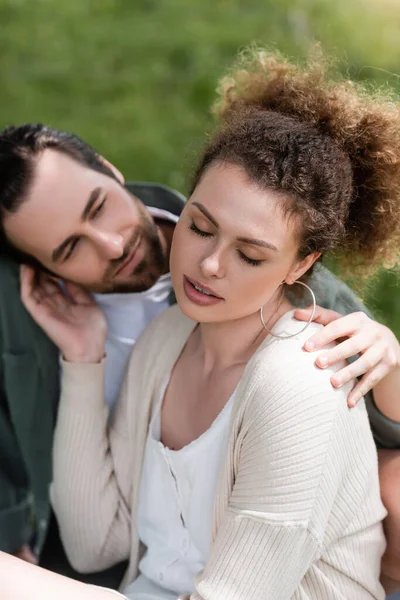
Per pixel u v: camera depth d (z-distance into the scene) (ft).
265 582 4.93
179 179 13.46
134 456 6.13
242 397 5.23
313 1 17.33
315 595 5.31
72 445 6.30
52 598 5.01
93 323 6.59
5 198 6.34
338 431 5.03
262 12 17.11
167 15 17.28
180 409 5.91
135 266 6.72
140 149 13.98
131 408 6.16
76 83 15.60
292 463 4.91
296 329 5.37
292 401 4.98
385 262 5.93
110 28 17.02
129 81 15.58
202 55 15.99
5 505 7.31
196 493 5.63
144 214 6.75
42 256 6.56
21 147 6.30
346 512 5.24
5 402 7.22
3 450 7.33
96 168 6.50
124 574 6.66
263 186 4.95
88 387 6.37
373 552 5.55
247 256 5.08
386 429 6.04
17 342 7.02
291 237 5.08
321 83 5.68
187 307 5.31
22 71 15.98
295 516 4.88
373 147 5.44
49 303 6.72
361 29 16.65
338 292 6.45
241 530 5.01
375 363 5.30
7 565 5.12
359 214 5.66
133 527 6.13
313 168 5.04
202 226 5.14
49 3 17.84
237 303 5.23
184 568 5.84
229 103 6.15
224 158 5.08
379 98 5.72
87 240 6.45
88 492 6.29
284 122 5.21
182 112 14.83
